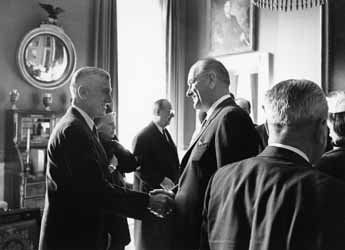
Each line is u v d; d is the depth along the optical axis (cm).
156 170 406
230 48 681
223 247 125
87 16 621
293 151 125
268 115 131
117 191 221
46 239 215
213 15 708
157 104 429
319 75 578
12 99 530
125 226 304
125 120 657
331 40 561
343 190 112
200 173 209
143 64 684
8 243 253
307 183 114
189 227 211
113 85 623
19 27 557
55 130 224
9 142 528
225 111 208
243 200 125
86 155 212
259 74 635
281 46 622
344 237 105
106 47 621
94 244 215
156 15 705
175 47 716
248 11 657
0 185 528
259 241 115
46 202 224
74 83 236
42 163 536
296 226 109
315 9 583
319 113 123
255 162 130
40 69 564
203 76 223
